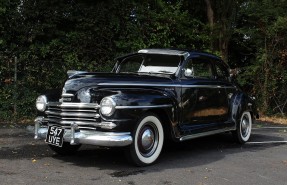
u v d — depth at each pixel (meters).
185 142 8.38
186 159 6.69
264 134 9.96
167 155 6.98
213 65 7.84
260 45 14.65
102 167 5.94
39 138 6.29
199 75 7.35
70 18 12.91
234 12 14.84
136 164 5.91
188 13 15.67
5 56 11.23
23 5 12.39
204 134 7.12
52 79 11.53
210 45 15.10
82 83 5.91
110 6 13.41
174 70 6.85
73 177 5.34
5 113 10.85
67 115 5.82
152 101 5.96
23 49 12.22
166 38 14.18
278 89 14.38
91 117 5.66
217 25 14.77
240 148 7.89
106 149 7.31
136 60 7.41
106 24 13.32
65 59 12.41
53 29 12.71
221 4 14.81
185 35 14.77
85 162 6.25
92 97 5.70
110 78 6.01
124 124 5.57
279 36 14.23
